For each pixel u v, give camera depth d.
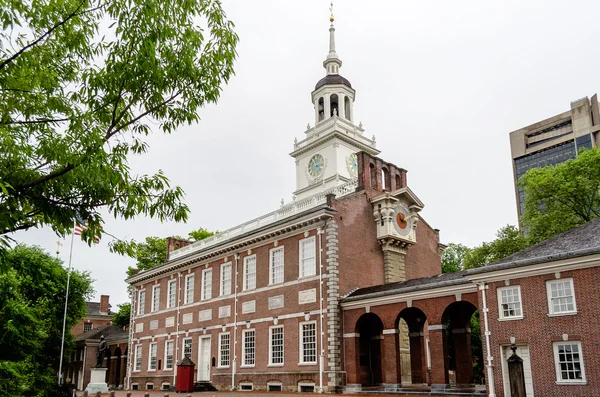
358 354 35.25
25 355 46.00
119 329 79.81
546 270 24.42
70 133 10.80
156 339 56.41
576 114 159.62
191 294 52.81
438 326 30.61
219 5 12.98
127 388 59.12
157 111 12.36
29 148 10.79
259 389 40.78
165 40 12.03
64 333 59.00
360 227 40.44
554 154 164.62
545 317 24.09
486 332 26.11
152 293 59.66
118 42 11.55
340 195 44.62
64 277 60.25
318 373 36.06
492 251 48.34
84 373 74.50
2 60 10.60
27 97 10.80
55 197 11.12
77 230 49.28
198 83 12.46
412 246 44.34
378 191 43.41
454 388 31.16
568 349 23.30
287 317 39.88
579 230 26.84
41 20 10.82
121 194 11.61
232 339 45.03
